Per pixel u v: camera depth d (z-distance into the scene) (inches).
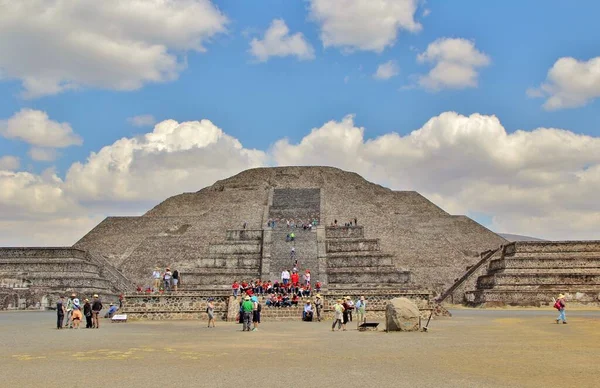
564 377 916.0
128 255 4288.9
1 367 1020.5
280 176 5467.5
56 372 965.8
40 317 2477.9
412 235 4495.6
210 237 4360.2
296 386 842.8
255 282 3004.4
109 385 852.0
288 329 1877.5
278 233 4101.9
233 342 1443.2
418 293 2391.7
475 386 843.4
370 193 5290.4
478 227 4729.3
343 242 4013.3
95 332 1756.9
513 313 2721.5
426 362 1071.6
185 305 2349.9
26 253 3580.2
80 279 3282.5
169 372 961.5
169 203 5211.6
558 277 3257.9
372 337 1572.3
